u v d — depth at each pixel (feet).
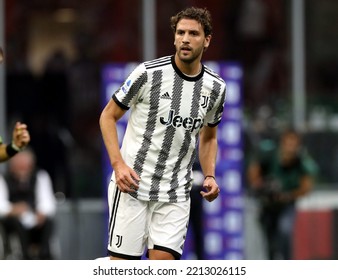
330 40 139.03
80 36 133.90
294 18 138.21
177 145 76.79
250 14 136.87
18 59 133.28
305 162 127.03
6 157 84.07
